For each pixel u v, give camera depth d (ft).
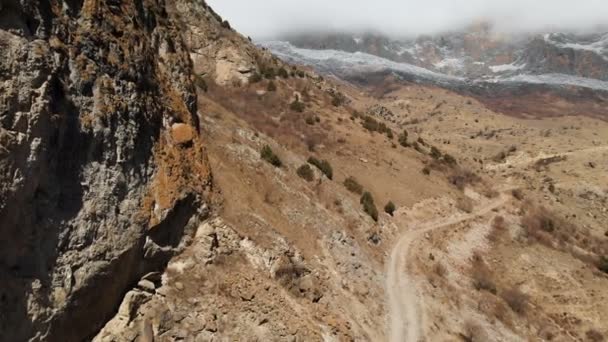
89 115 49.19
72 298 46.21
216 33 218.18
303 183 122.52
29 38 43.50
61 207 45.98
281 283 74.95
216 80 205.36
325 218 111.75
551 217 206.59
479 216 180.65
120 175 52.75
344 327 77.46
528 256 162.30
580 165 340.80
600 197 286.05
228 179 89.71
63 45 47.32
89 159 49.26
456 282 126.21
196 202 67.87
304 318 71.31
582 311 143.13
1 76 40.47
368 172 175.52
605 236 217.15
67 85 46.83
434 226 159.33
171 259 62.59
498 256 158.20
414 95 604.90
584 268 165.17
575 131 469.57
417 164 202.80
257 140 126.11
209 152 95.40
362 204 140.36
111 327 52.26
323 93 234.79
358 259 107.24
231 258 69.36
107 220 50.70
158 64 67.87
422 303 104.99
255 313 64.90
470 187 204.85
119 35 56.54
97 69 51.34
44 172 43.91
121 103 53.62
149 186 57.98
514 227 179.93
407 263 122.72
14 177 40.45
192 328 58.18
